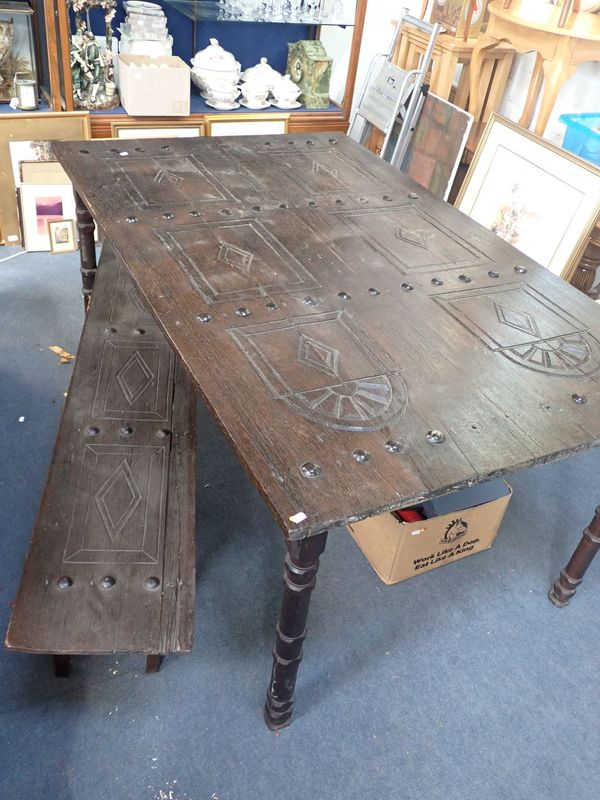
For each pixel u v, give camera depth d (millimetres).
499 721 2053
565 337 2047
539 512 2754
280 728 1965
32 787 1787
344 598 2338
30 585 1758
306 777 1873
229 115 4031
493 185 3412
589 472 2969
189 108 3887
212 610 2248
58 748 1869
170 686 2033
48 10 3373
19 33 3623
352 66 4203
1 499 2520
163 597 1773
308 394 1715
